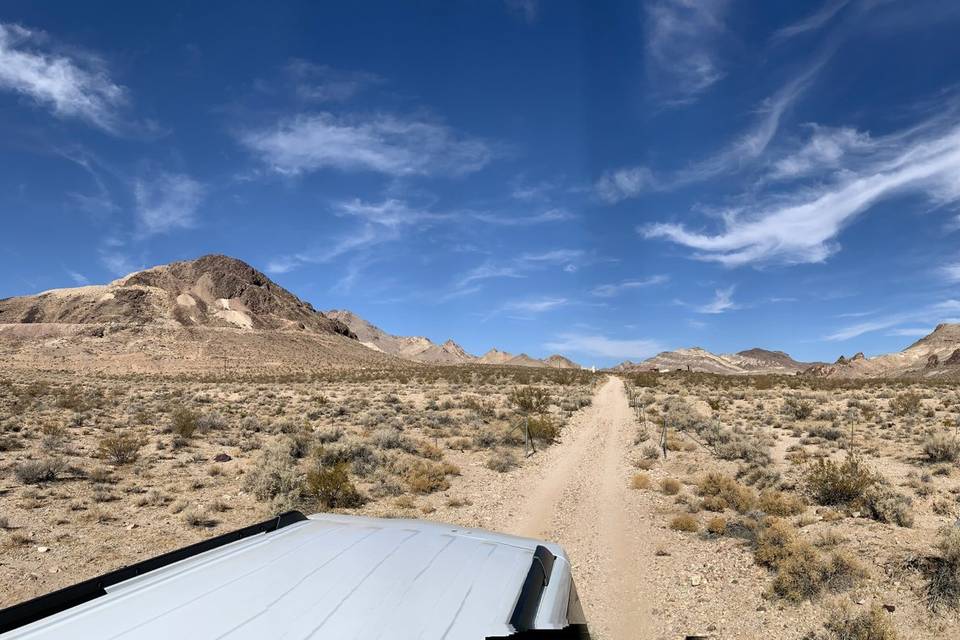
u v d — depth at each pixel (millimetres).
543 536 12594
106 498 14461
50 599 2949
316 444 21859
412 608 2973
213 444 22812
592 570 10516
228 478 17141
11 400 38250
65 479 16125
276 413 36156
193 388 63750
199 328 176750
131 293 190875
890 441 22484
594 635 7945
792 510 13109
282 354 160125
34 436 23047
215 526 12711
